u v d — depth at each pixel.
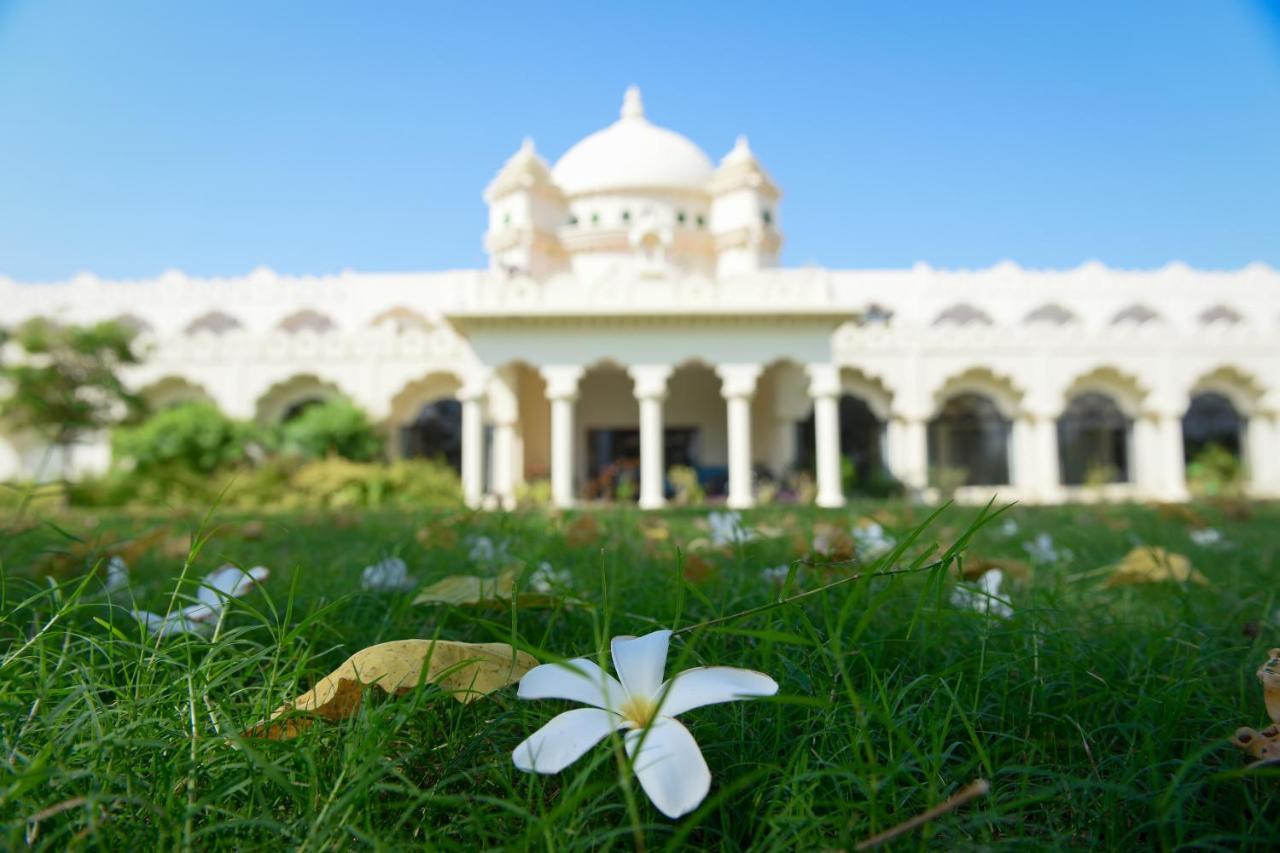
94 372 16.50
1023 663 1.05
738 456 13.28
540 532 3.14
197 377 18.98
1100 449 23.11
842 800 0.68
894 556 0.74
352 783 0.68
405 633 1.28
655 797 0.55
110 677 0.97
